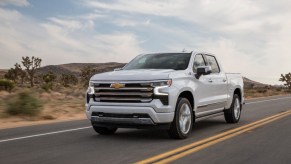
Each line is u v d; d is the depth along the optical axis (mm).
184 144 8336
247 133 10156
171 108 8617
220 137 9398
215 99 11023
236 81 12859
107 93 8836
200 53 10758
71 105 21375
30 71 65062
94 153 7301
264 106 22188
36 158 6852
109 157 6914
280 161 6688
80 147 7988
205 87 10336
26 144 8430
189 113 9336
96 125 9242
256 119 14172
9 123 13688
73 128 11469
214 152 7422
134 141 8789
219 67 11844
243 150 7656
